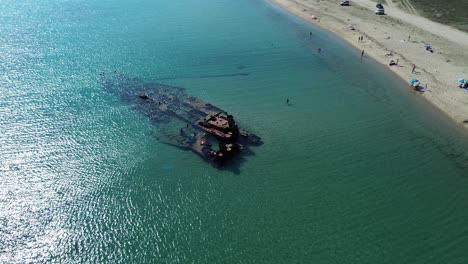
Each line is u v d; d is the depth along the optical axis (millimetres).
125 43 111812
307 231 50812
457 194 56875
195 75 92250
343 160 63812
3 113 74250
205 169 61188
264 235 50219
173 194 56625
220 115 71688
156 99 80250
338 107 79750
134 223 51812
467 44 107188
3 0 161125
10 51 103625
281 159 63688
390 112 77875
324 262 46719
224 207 54500
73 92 82875
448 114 76000
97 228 51031
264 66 98188
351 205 54906
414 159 64188
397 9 141375
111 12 144000
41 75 90312
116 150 65250
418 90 84750
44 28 124438
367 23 127188
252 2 160500
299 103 80875
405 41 110312
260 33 122000
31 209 53406
